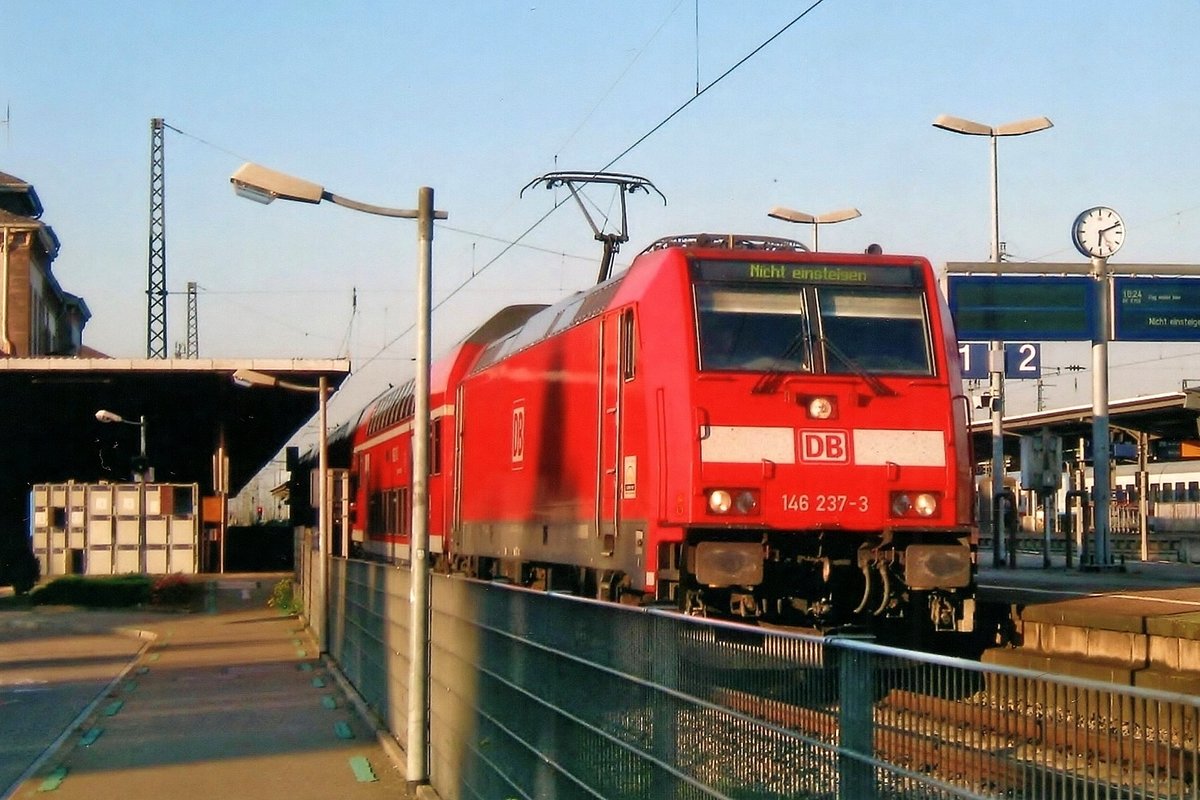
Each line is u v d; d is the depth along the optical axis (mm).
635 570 14367
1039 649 14250
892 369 14016
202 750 14555
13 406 44969
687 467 13406
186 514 44875
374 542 35125
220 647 26891
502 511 20609
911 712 4586
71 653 27219
